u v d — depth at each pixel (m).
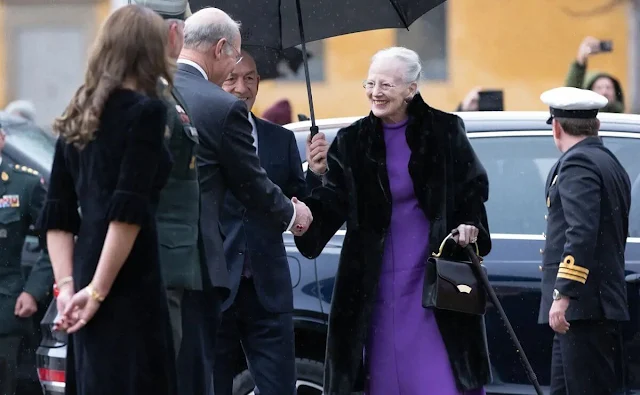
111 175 15.47
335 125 24.64
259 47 23.56
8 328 26.52
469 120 24.77
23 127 31.50
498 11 39.41
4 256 26.66
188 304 17.17
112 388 15.53
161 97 16.23
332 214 19.97
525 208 23.97
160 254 16.44
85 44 41.06
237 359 21.62
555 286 21.28
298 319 23.58
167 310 15.73
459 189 19.75
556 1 39.03
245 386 23.55
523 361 19.67
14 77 40.75
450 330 19.62
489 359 21.83
